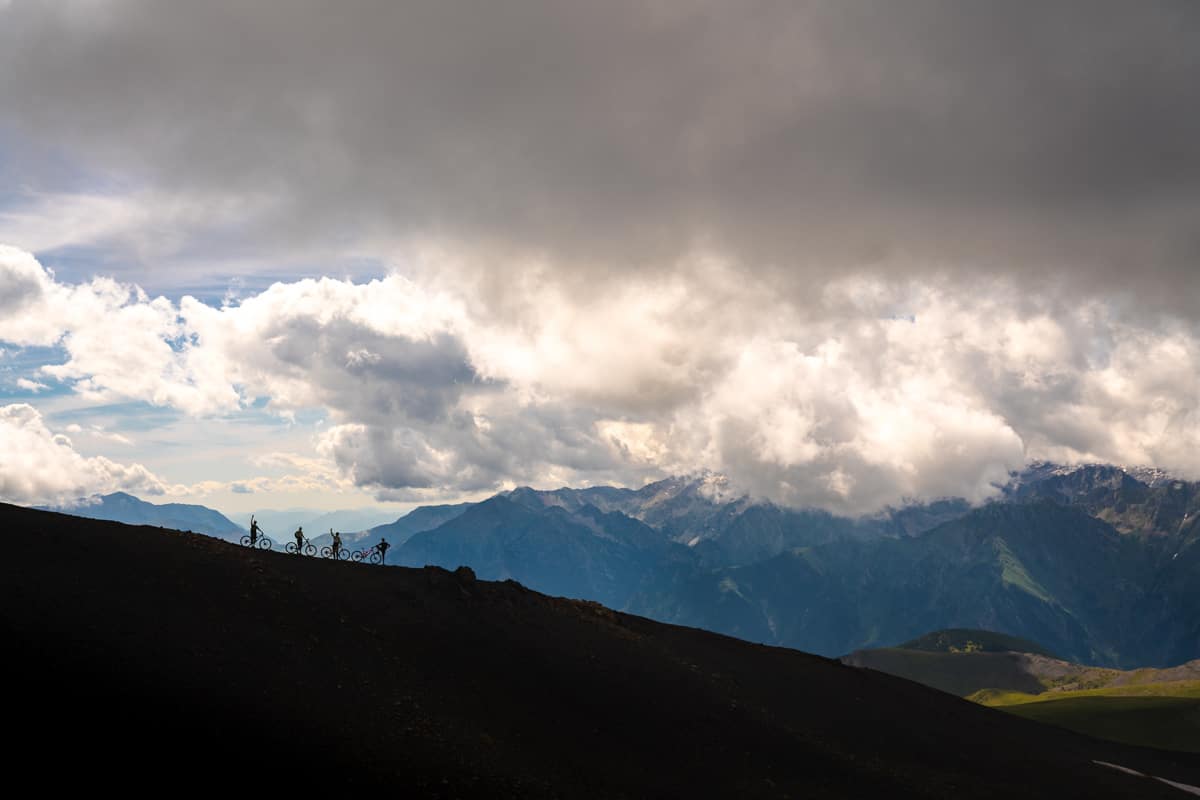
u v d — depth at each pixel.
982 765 88.56
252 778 44.53
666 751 65.62
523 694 66.81
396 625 70.75
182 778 42.72
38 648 49.06
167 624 57.03
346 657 62.03
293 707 52.66
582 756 60.12
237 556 73.12
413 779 49.44
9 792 38.12
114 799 39.66
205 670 53.09
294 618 65.06
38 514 70.25
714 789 61.66
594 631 88.06
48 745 41.88
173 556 68.56
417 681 62.47
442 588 82.00
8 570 57.19
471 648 71.69
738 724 76.00
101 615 55.03
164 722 46.56
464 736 56.69
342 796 45.53
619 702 71.62
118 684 48.41
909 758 83.19
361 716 54.53
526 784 53.25
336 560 82.50
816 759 74.06
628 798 56.19
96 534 68.31
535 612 86.62
